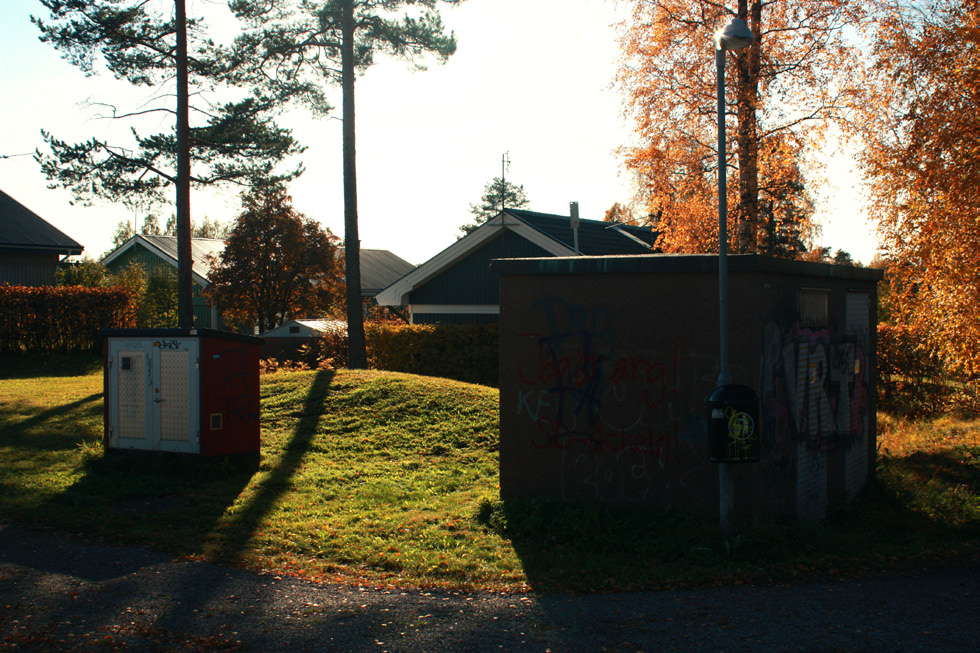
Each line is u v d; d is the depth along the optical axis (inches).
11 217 1328.7
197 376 389.4
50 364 1055.0
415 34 765.3
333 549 273.3
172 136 761.6
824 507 335.3
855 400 370.6
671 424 301.6
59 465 408.5
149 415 400.5
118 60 734.5
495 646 187.8
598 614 210.2
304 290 1339.8
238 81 778.2
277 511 326.3
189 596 222.4
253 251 1298.0
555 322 320.2
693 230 737.6
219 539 284.5
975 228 457.1
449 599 223.5
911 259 494.3
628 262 306.5
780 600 221.5
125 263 1788.9
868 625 200.7
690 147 726.5
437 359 883.4
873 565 258.7
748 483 283.7
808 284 327.6
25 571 242.8
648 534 281.6
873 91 527.2
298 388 610.2
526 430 324.2
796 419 313.0
